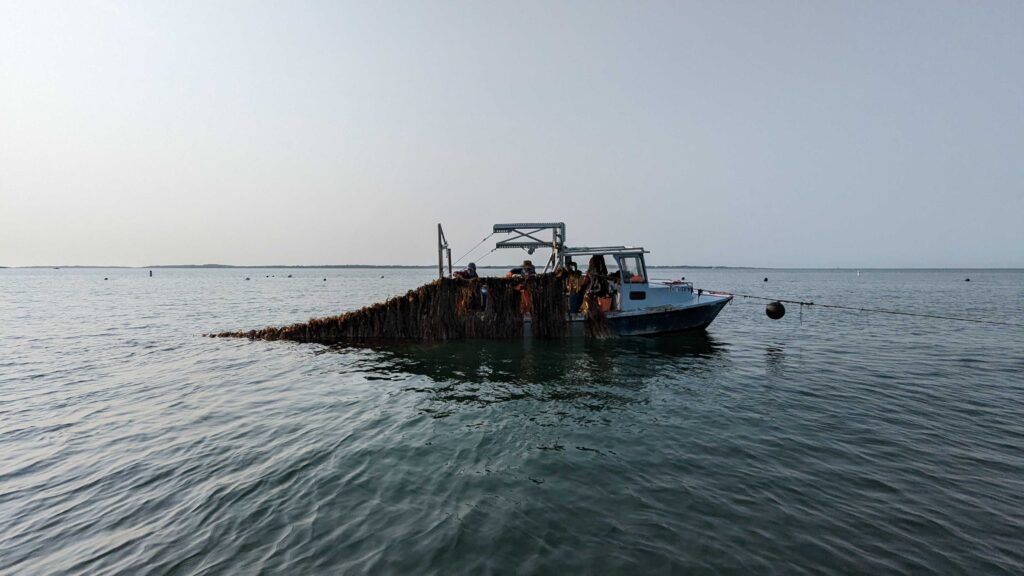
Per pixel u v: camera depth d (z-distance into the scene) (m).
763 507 5.29
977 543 4.54
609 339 17.27
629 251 17.56
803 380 11.42
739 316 27.47
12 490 6.16
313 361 14.80
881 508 5.22
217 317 30.00
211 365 14.30
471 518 5.20
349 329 18.30
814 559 4.31
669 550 4.50
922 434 7.57
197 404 10.05
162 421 8.91
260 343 18.25
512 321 17.22
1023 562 4.25
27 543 4.96
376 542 4.78
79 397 10.65
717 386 10.93
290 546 4.75
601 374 12.40
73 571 4.47
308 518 5.30
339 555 4.57
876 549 4.45
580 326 17.27
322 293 59.62
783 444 7.21
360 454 7.20
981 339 17.75
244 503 5.68
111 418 9.11
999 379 11.31
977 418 8.38
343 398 10.48
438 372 13.02
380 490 5.96
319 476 6.41
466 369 13.30
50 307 37.59
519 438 7.80
